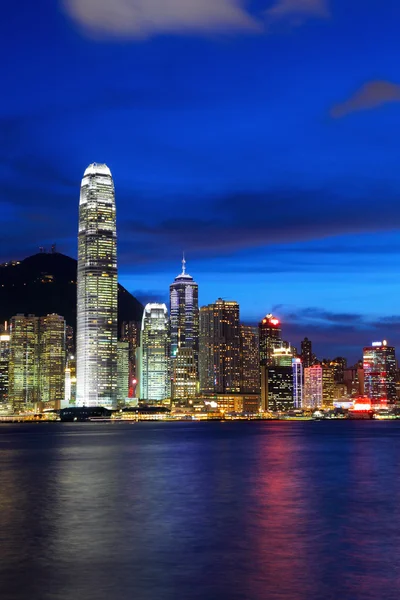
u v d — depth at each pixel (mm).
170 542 64562
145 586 49219
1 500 94750
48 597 46531
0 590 48219
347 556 58500
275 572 53125
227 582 50219
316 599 45906
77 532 69500
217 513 82312
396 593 47156
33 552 60156
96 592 47719
